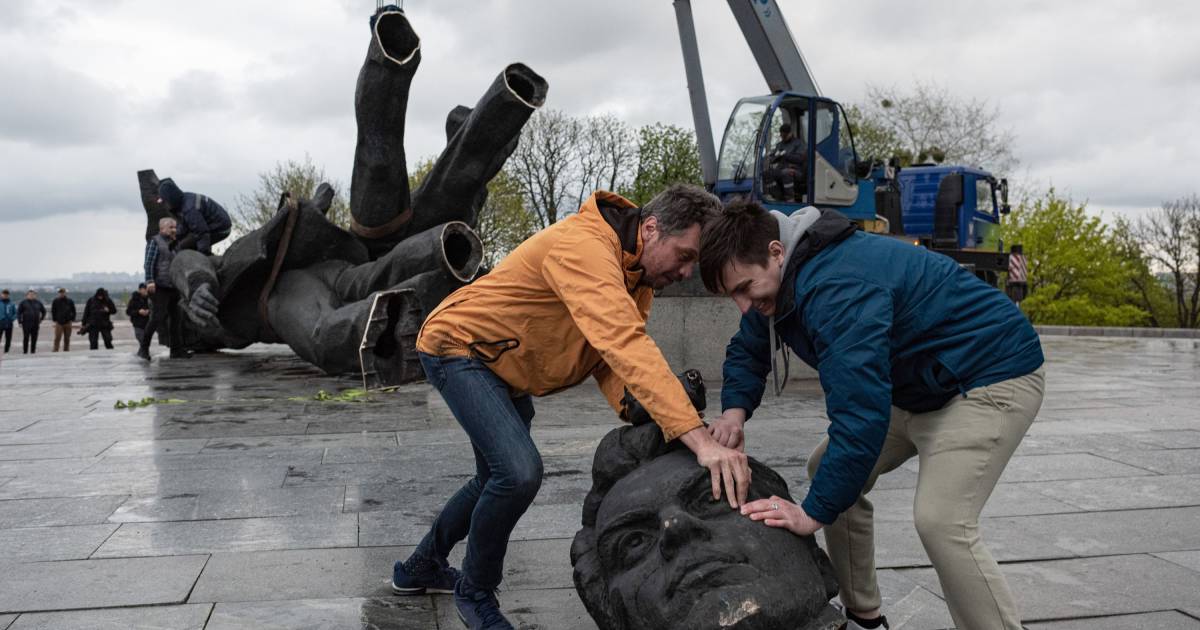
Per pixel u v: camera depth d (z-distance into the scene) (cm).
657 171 4378
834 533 314
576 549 277
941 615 336
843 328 251
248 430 737
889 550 411
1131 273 4422
